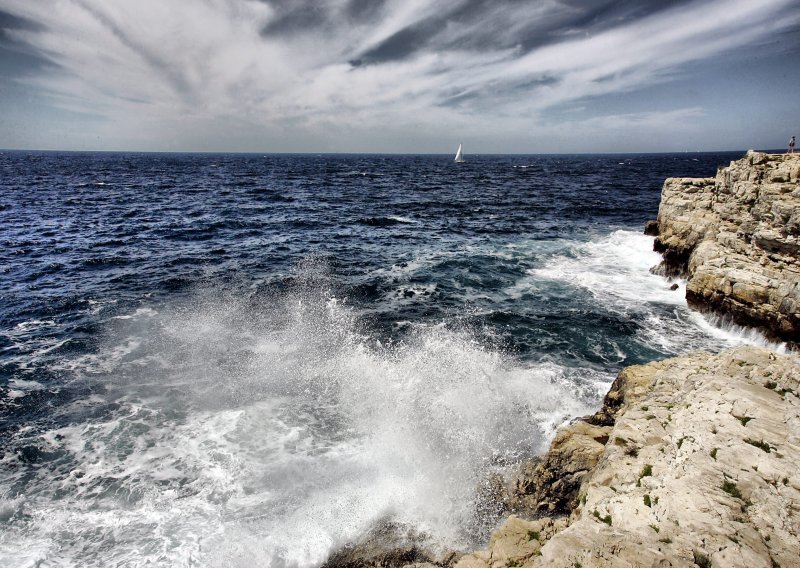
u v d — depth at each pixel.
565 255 29.56
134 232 33.31
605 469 7.57
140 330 16.52
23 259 25.12
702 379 9.14
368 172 119.56
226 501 8.83
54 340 15.48
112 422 11.14
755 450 6.80
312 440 10.80
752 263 18.31
